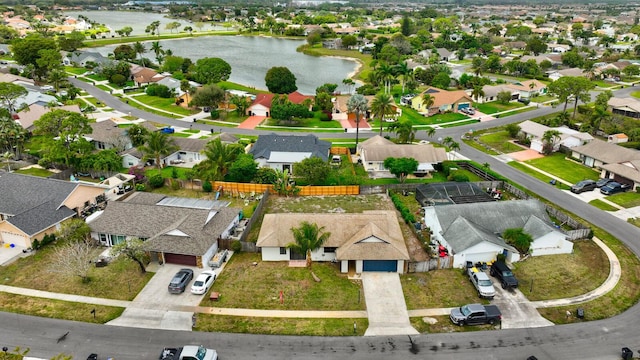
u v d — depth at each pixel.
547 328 45.38
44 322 45.66
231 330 44.78
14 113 112.06
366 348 42.56
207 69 158.25
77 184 67.19
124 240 59.03
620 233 64.50
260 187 77.56
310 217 59.84
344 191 77.69
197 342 43.12
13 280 52.56
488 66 193.62
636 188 78.00
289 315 47.03
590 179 83.75
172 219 60.12
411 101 137.75
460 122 122.06
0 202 66.12
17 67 175.25
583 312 47.25
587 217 69.25
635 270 55.81
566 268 55.91
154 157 87.94
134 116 123.94
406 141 100.81
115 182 76.19
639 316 47.47
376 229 56.31
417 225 66.44
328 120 123.19
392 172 80.81
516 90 148.12
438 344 43.16
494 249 56.16
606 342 43.50
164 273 54.34
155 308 47.97
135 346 42.59
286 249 56.81
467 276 54.16
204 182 78.19
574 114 121.88
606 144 90.00
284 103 123.62
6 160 88.88
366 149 89.19
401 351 42.22
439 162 86.69
